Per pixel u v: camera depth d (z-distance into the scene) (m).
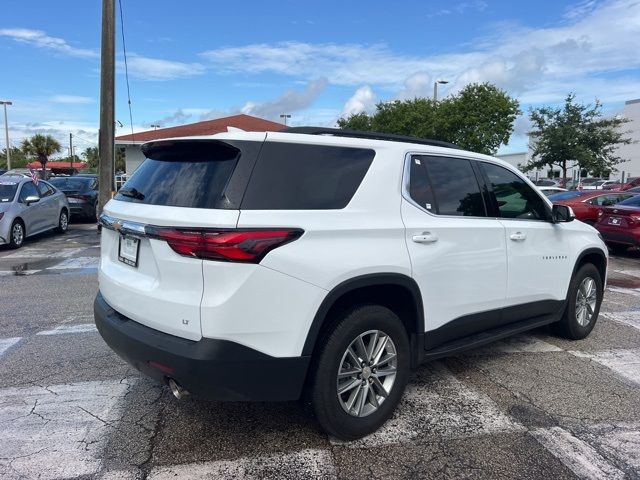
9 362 4.65
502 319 4.36
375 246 3.28
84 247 11.95
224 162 2.99
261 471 3.04
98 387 4.12
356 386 3.33
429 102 33.53
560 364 4.76
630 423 3.65
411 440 3.39
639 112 57.25
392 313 3.44
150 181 3.34
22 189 12.34
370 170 3.41
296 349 2.97
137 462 3.10
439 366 4.69
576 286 5.27
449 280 3.76
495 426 3.58
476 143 30.02
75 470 3.01
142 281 3.14
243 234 2.78
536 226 4.64
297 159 3.12
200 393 2.87
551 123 33.03
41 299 6.97
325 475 3.01
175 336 2.93
